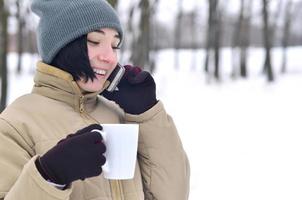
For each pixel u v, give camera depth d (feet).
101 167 4.34
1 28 32.78
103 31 5.20
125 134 4.53
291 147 26.35
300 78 71.36
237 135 30.48
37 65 5.37
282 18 93.15
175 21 109.50
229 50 131.75
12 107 5.21
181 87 63.16
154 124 5.71
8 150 4.86
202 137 30.01
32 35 92.43
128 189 5.50
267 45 71.56
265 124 34.42
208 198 18.15
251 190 18.93
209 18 78.07
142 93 5.73
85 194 5.02
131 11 37.73
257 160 23.59
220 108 43.86
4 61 33.09
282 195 18.31
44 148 4.99
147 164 5.87
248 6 81.10
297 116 37.73
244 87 62.13
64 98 5.34
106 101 6.01
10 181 4.75
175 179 5.88
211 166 22.58
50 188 4.20
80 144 4.24
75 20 5.09
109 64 5.27
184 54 133.90
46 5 5.23
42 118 5.14
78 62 5.12
